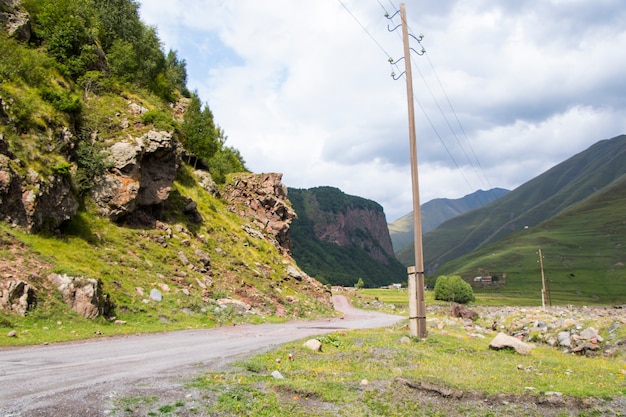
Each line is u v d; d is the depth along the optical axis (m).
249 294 38.81
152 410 7.93
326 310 52.00
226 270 41.03
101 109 40.34
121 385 9.34
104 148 35.91
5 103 27.88
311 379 11.34
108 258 28.73
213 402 8.65
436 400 9.88
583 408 9.70
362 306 99.06
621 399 10.21
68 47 43.47
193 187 55.72
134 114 43.53
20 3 41.81
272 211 73.38
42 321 18.17
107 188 34.44
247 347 16.89
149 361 12.92
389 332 23.33
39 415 7.19
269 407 8.69
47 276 20.89
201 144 62.66
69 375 10.30
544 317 33.25
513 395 10.13
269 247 60.38
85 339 17.36
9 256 20.78
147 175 39.12
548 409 9.67
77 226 30.02
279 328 27.66
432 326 27.22
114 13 65.38
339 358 14.62
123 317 22.95
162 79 72.12
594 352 21.59
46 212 26.81
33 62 34.34
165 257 34.50
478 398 10.05
